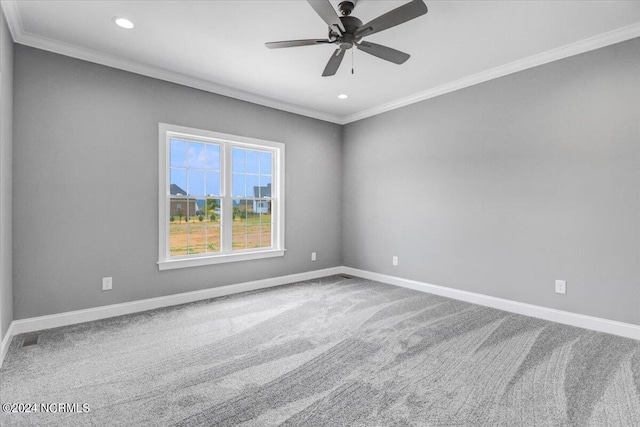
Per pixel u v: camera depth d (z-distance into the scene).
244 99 4.12
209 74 3.56
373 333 2.80
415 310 3.42
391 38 2.80
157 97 3.45
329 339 2.68
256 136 4.27
